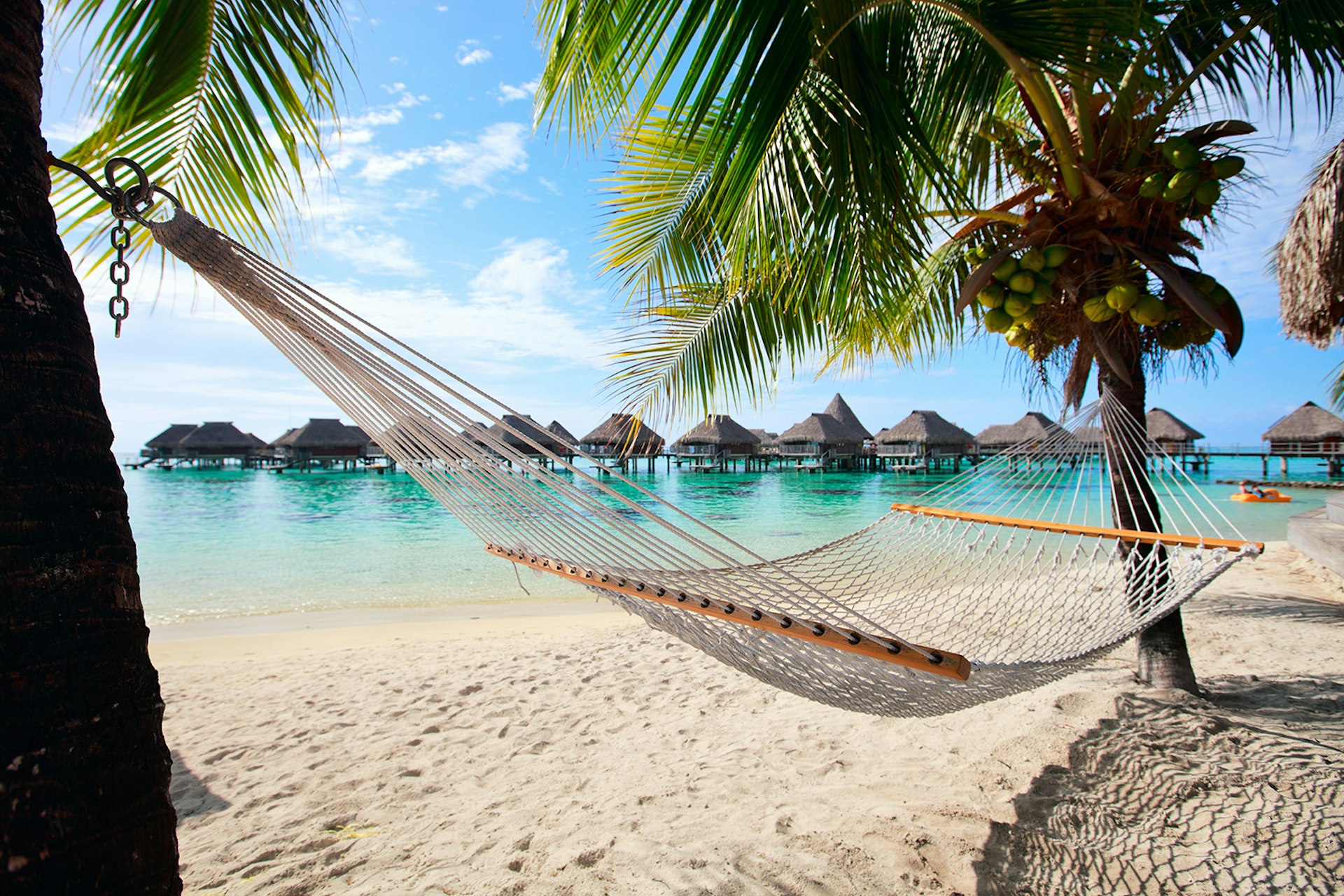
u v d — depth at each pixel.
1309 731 2.72
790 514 18.91
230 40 1.87
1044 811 2.21
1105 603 2.72
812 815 2.31
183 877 2.13
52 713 0.76
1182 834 2.02
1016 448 3.40
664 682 4.06
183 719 3.67
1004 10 2.31
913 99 2.44
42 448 0.80
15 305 0.80
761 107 1.84
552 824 2.37
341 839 2.35
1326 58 2.60
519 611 7.50
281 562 11.25
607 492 1.46
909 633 3.07
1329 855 1.86
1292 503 19.14
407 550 12.66
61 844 0.75
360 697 3.97
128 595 0.88
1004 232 3.28
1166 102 2.72
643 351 4.04
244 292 1.41
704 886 1.94
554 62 1.87
